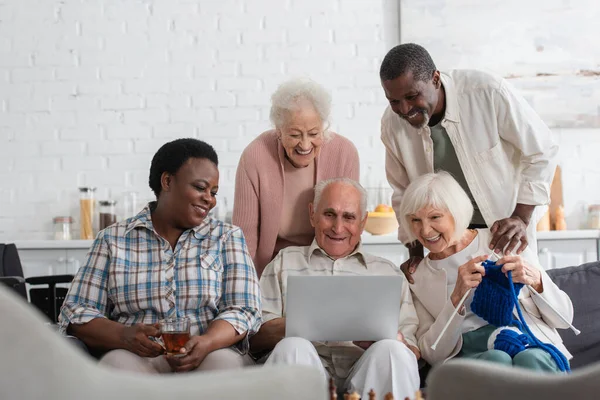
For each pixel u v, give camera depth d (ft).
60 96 14.24
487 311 7.42
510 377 3.61
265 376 3.30
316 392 3.41
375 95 14.23
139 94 14.21
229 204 14.08
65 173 14.20
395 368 7.09
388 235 12.68
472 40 14.02
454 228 7.86
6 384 2.72
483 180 8.41
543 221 13.37
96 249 7.47
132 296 7.33
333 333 7.29
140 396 2.99
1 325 2.73
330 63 14.23
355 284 7.07
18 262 11.68
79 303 7.25
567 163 14.12
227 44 14.25
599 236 12.78
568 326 7.61
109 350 6.98
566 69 14.05
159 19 14.28
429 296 8.08
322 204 8.38
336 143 8.97
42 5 14.28
